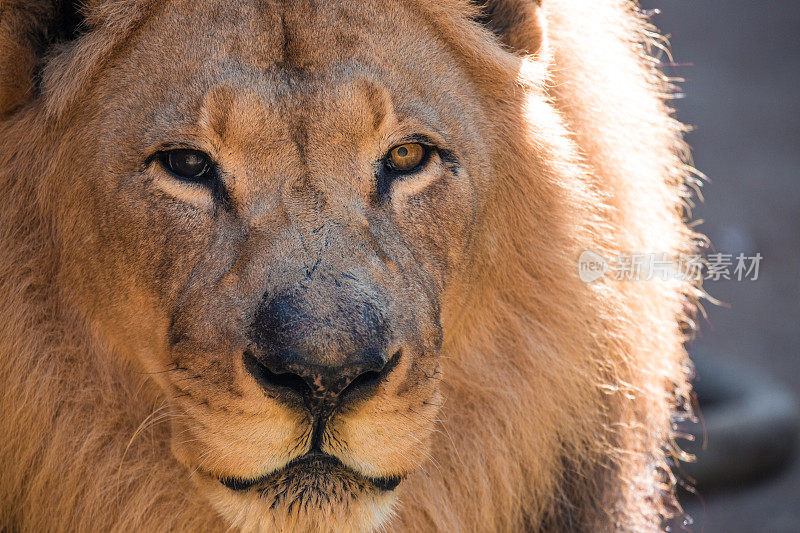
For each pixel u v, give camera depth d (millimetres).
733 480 10664
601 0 6051
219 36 4406
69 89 4574
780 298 14945
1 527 5125
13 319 4816
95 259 4656
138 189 4434
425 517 5250
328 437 4062
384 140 4480
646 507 6219
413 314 4344
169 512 5027
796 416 11078
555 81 5484
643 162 5918
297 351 3871
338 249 4223
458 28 4887
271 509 4145
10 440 4934
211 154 4348
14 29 4590
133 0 4535
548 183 5250
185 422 4359
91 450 4941
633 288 5711
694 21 26500
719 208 17375
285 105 4320
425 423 4395
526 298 5324
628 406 5766
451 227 4730
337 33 4461
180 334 4340
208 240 4367
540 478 5500
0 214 4848
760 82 23062
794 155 19609
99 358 4863
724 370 11648
